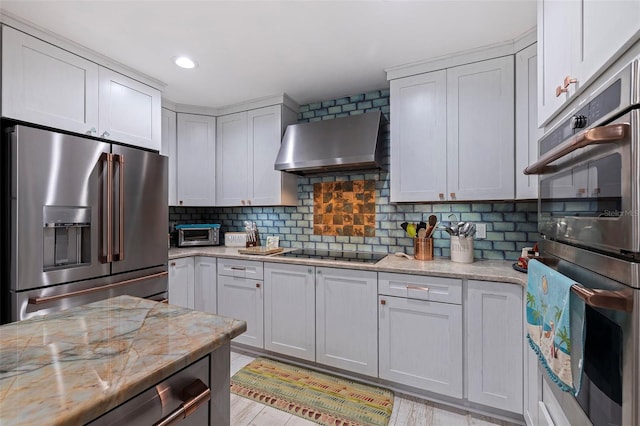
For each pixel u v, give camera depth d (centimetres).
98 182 191
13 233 158
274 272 240
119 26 174
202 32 181
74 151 179
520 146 186
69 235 181
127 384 56
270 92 271
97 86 203
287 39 188
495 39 187
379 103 269
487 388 171
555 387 121
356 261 219
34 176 163
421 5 157
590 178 90
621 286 76
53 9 158
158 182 228
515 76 188
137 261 213
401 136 221
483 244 226
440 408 183
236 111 299
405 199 220
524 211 215
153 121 242
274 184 279
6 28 161
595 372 89
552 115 122
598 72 87
